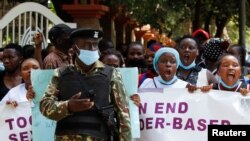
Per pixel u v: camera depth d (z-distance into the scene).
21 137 7.66
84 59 6.20
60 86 6.27
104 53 8.97
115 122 6.36
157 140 7.73
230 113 7.64
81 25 16.41
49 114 6.13
